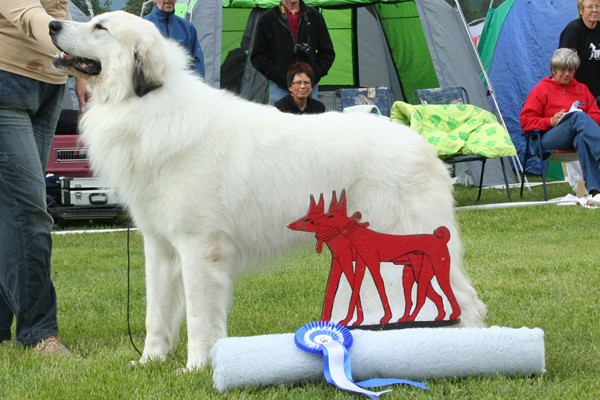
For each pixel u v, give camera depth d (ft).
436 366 10.39
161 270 12.32
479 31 49.34
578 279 18.04
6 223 12.95
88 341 13.99
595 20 31.48
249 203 11.89
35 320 13.30
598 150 28.91
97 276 20.48
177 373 11.07
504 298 16.22
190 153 11.51
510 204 30.12
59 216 29.94
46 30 11.82
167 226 11.71
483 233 25.86
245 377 10.07
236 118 12.05
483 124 31.68
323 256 22.36
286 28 27.32
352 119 12.53
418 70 43.96
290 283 18.76
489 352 10.45
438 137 30.32
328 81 46.96
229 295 11.95
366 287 12.30
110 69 11.65
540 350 10.53
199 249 11.59
